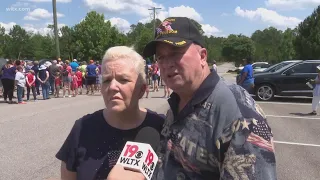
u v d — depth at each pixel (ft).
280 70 41.88
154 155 4.27
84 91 55.01
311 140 20.62
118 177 4.01
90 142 5.42
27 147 18.21
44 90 43.14
